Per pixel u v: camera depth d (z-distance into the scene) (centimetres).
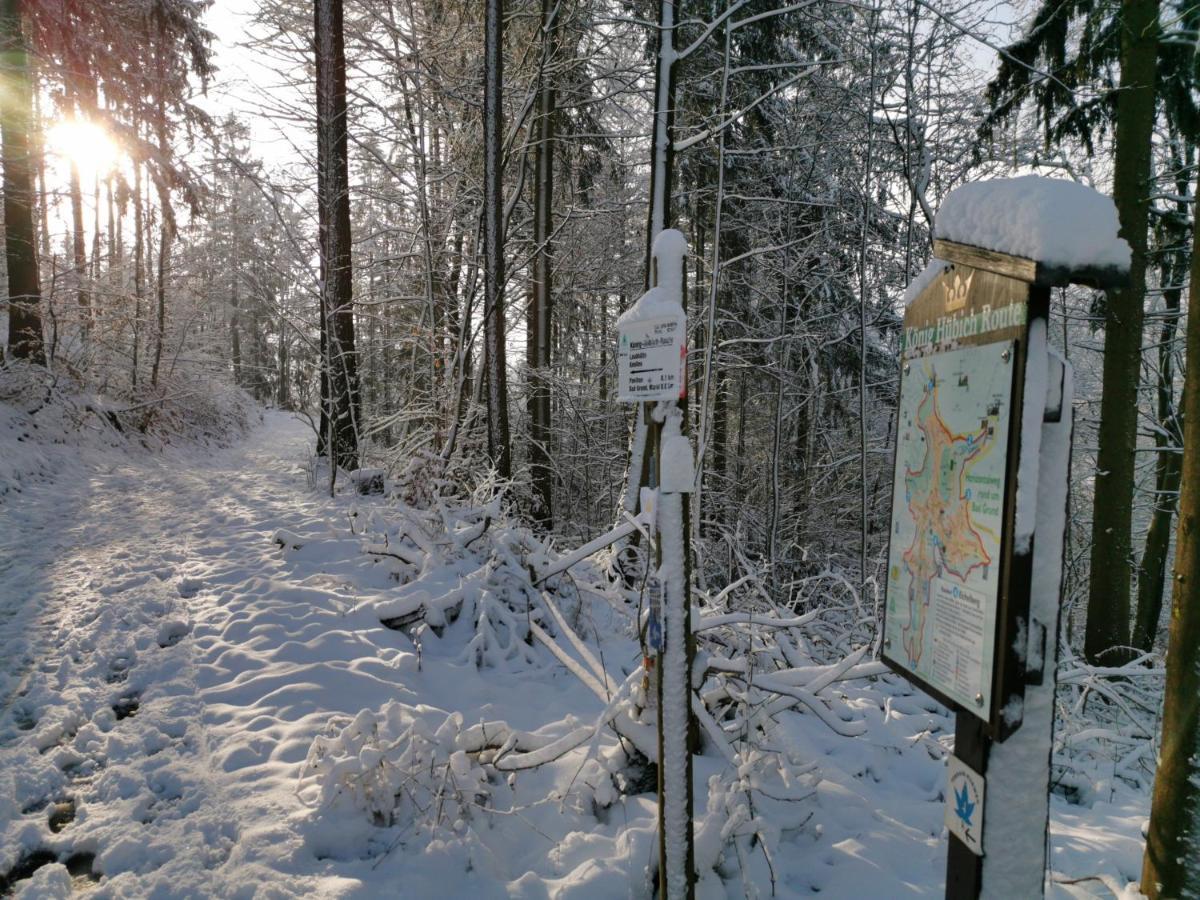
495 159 957
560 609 672
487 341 967
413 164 1203
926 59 1075
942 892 323
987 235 192
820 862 345
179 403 1848
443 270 1263
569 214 1286
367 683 479
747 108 744
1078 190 180
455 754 365
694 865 287
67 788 358
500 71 958
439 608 597
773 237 1334
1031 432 183
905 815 398
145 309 1756
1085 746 507
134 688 467
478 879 312
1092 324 1173
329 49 1064
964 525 203
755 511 1495
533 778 394
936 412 220
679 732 261
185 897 283
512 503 934
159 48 1761
